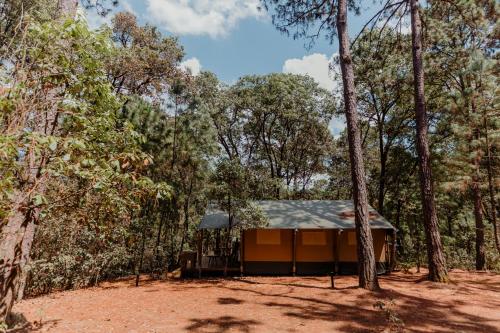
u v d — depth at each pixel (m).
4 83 3.34
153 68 19.98
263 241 15.58
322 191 32.34
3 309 4.77
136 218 16.30
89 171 3.76
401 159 22.66
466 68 13.97
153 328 6.64
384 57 19.23
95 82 4.15
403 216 25.11
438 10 16.55
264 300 9.40
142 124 18.03
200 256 15.21
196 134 19.81
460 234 23.94
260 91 27.05
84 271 12.67
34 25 3.49
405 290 10.26
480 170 15.23
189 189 20.58
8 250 4.68
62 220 10.75
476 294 9.83
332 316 7.57
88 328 6.56
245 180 15.30
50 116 3.98
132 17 19.67
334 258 15.36
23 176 3.61
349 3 14.09
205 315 7.72
